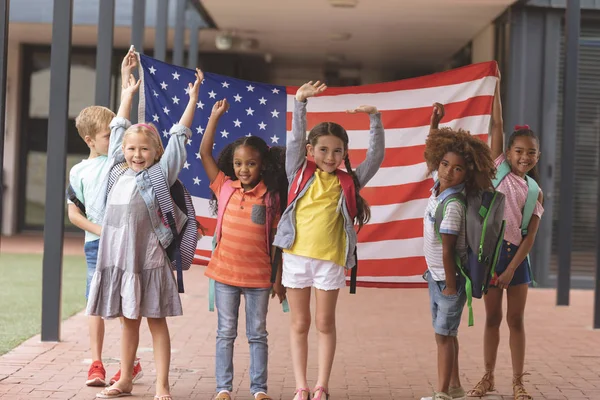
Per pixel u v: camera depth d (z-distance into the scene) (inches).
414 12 583.5
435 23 619.8
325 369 211.2
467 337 334.3
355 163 260.1
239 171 215.9
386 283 257.9
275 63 890.1
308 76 969.5
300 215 211.5
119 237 208.4
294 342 214.4
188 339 319.6
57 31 297.3
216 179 225.0
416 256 256.7
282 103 258.4
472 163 199.9
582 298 464.8
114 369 257.4
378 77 951.6
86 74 853.2
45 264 299.4
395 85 258.5
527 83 504.7
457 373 220.2
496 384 251.4
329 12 605.6
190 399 224.7
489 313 231.0
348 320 377.1
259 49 795.4
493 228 196.9
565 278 429.4
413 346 313.1
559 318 389.1
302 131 213.9
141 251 209.5
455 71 255.6
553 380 257.6
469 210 198.2
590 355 299.1
